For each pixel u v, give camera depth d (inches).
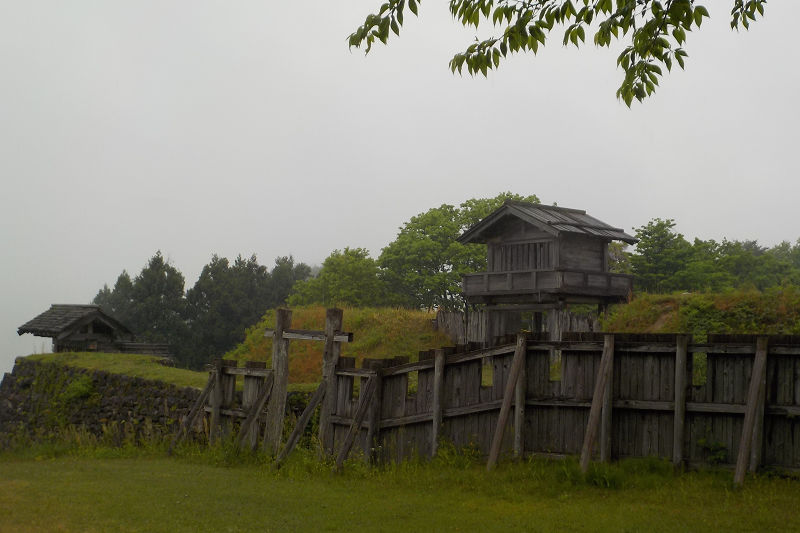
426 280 2313.0
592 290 1178.6
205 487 426.3
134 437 714.8
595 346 461.4
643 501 366.0
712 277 1855.3
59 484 431.5
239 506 370.0
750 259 2153.1
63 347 1166.3
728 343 423.2
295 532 316.2
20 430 929.5
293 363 1120.8
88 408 840.3
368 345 1215.6
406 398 522.6
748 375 419.2
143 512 350.6
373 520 339.6
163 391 754.8
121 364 896.9
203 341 2608.3
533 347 480.7
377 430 519.5
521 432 473.4
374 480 456.1
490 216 1264.8
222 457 552.4
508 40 347.3
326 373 546.3
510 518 339.3
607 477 402.0
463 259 2316.7
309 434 596.4
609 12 349.1
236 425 620.7
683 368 430.9
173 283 2672.2
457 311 1261.1
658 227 1972.2
